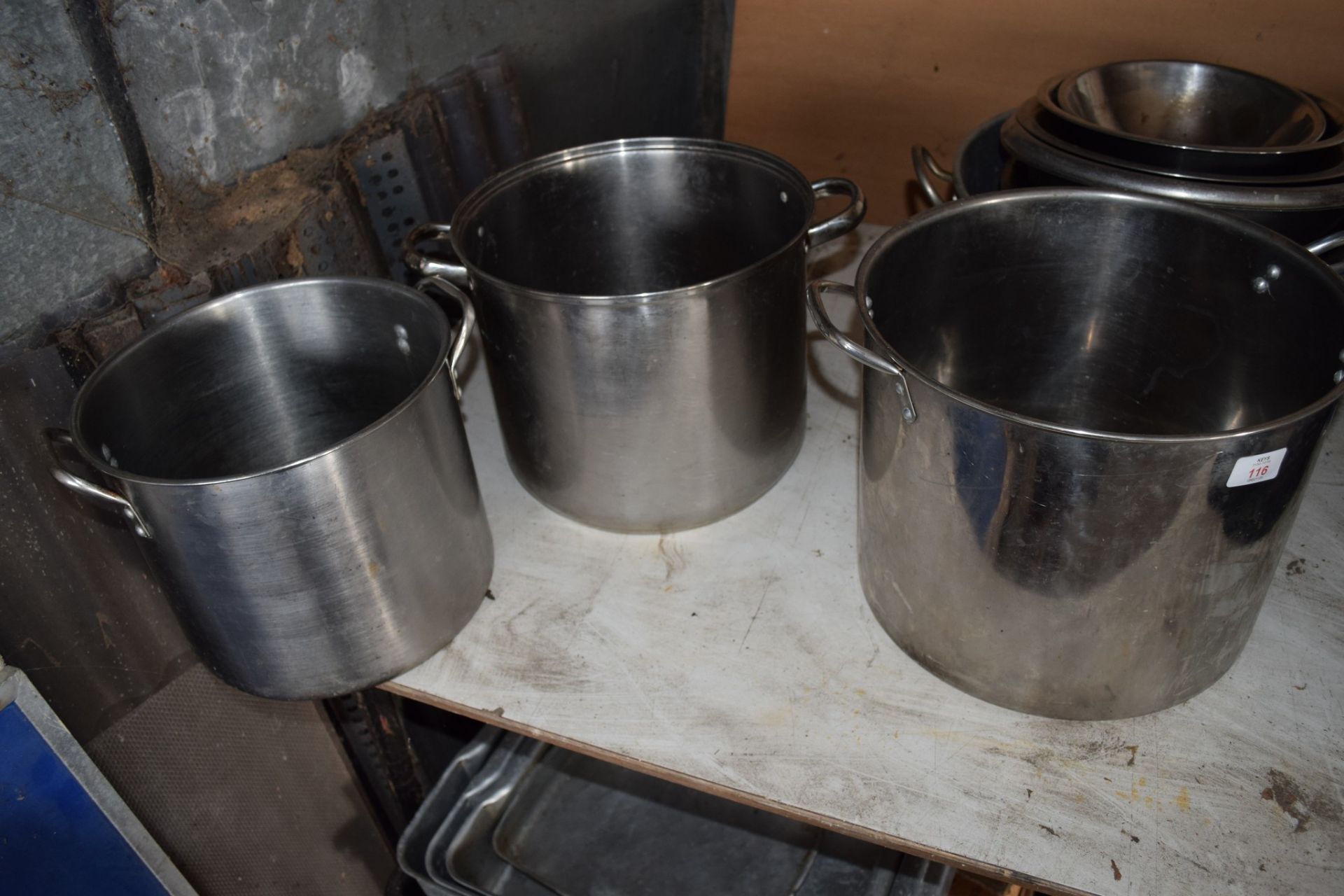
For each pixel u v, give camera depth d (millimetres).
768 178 919
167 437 787
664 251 1050
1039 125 938
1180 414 895
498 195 908
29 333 739
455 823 988
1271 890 609
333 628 697
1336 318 661
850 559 859
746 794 684
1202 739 696
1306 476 596
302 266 925
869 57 1275
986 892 1044
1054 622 637
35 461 752
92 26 724
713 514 881
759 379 817
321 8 908
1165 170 836
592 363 757
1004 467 575
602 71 1284
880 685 751
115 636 846
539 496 905
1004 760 693
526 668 777
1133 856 631
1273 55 1076
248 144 888
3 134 687
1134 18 1119
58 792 719
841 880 956
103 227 772
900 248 753
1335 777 667
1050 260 856
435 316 714
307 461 606
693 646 789
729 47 1461
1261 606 699
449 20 1043
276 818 1048
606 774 1060
